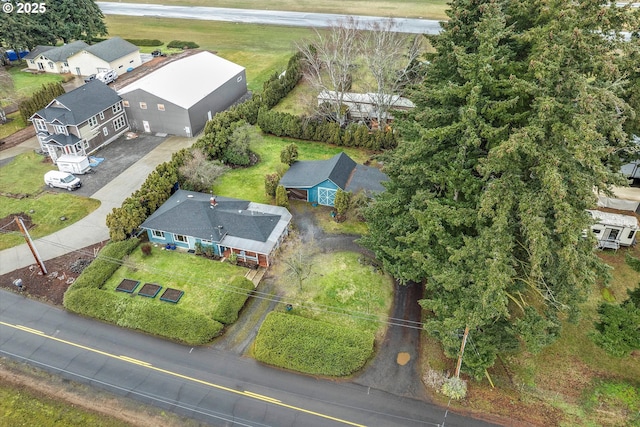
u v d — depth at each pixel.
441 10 88.56
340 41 52.72
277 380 23.94
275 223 33.16
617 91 21.56
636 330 21.31
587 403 22.77
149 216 33.88
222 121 43.97
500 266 18.98
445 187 24.83
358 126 45.84
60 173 39.31
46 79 63.69
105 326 27.11
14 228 34.75
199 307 28.06
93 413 22.27
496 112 21.09
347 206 35.56
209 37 80.31
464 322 20.06
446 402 22.83
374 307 28.19
